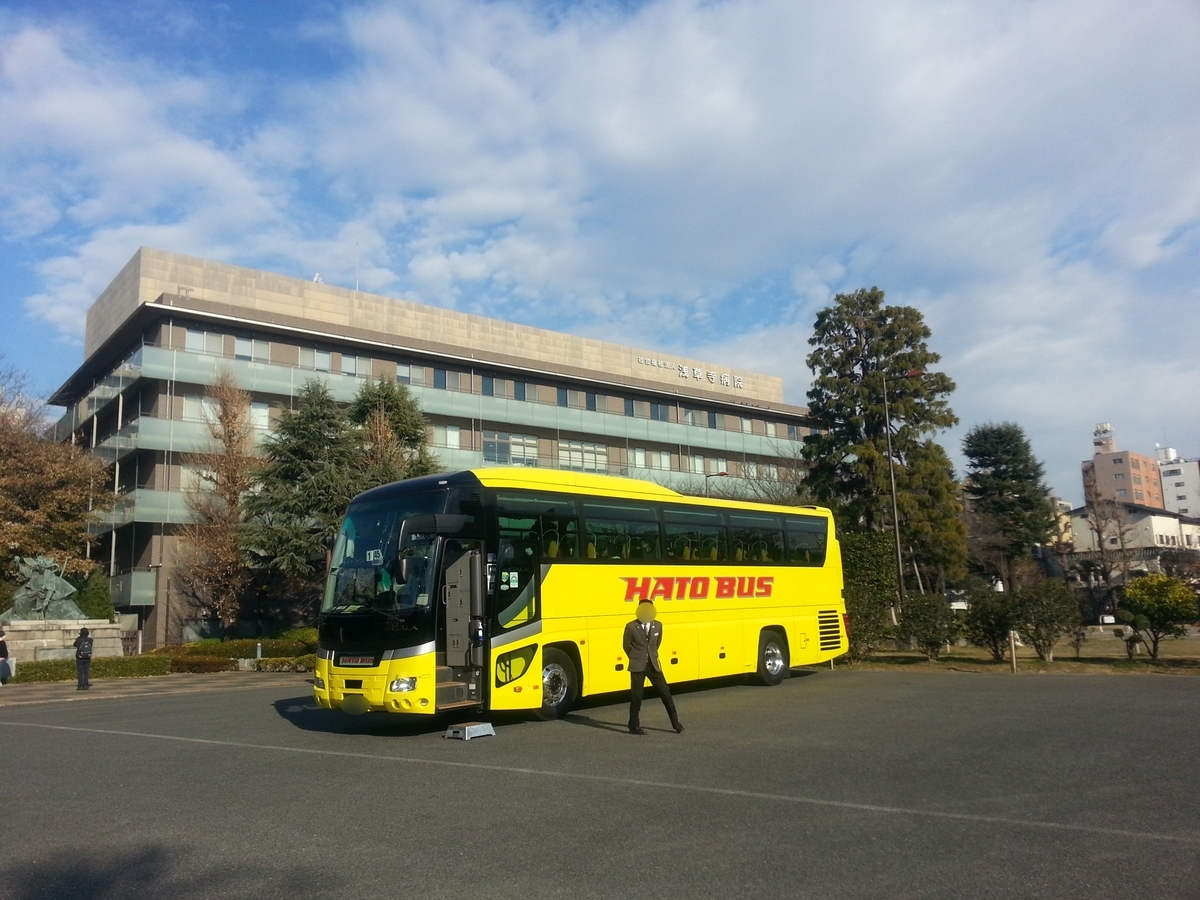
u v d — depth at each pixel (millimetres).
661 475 51375
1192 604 19859
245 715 14656
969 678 17641
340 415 34781
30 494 33531
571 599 13148
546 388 49281
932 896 4980
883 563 29828
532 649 12375
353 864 5738
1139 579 21141
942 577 46250
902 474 36969
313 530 33406
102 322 45375
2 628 24391
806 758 9141
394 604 11391
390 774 8781
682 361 61281
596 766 8969
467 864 5695
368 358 42812
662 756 9469
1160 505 110812
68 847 6277
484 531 12141
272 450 33969
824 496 38531
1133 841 5984
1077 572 60250
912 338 38469
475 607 11852
